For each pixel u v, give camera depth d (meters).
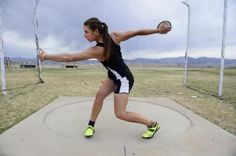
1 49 5.22
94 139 2.44
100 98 2.56
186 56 7.68
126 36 2.28
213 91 6.20
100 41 2.19
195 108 3.99
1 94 5.33
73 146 2.24
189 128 2.80
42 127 2.79
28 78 10.27
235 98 5.07
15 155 2.05
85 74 14.32
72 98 4.69
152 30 2.33
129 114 2.42
